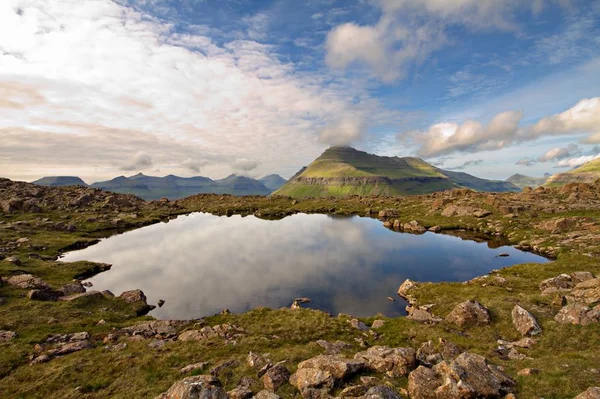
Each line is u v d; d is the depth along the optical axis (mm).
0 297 41469
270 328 35781
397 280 63594
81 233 105312
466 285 51062
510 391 18875
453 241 95125
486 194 147625
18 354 27703
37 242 83688
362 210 169500
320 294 56375
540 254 72312
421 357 23953
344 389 18719
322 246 96938
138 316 45594
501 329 33000
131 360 26688
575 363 22375
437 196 172500
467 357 21219
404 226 118875
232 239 108125
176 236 112562
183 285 62125
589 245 64812
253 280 65250
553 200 117500
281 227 132250
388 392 17375
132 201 182375
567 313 30547
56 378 23828
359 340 32250
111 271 70812
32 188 156375
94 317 39781
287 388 20297
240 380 22172
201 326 37688
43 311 38750
